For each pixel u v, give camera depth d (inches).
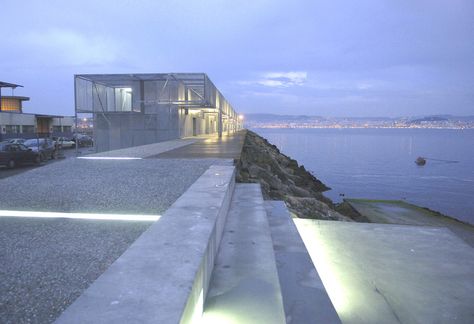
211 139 914.7
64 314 63.0
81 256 119.6
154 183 239.6
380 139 7322.8
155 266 85.4
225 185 206.1
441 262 204.8
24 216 167.8
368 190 1488.7
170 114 853.8
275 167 928.3
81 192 212.8
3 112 1443.2
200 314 92.0
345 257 211.5
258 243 152.7
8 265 112.0
